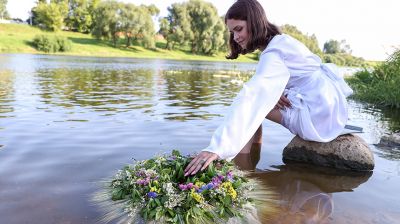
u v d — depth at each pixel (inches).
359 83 386.9
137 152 125.9
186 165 95.0
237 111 95.8
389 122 205.3
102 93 300.7
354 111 250.1
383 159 127.8
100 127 164.7
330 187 100.0
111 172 105.1
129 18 1857.8
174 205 79.0
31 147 129.9
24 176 101.3
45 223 75.0
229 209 81.0
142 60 1282.0
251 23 108.3
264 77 101.4
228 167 95.9
